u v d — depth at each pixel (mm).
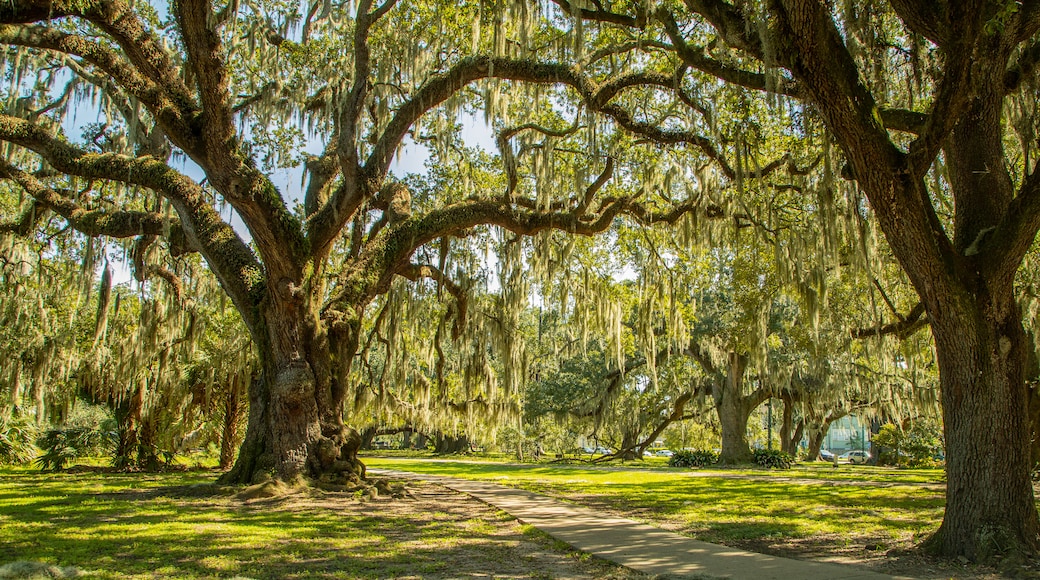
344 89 13750
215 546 7160
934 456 35156
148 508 10531
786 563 6617
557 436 41594
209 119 11594
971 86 6750
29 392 21406
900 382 25734
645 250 18531
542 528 8945
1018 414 7031
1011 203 7254
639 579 5840
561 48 12531
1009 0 6180
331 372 13914
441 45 14031
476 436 23375
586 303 18109
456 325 17344
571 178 17250
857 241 11656
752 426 46719
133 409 20844
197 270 19344
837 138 7238
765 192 14016
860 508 11938
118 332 22203
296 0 15086
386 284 15008
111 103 14727
